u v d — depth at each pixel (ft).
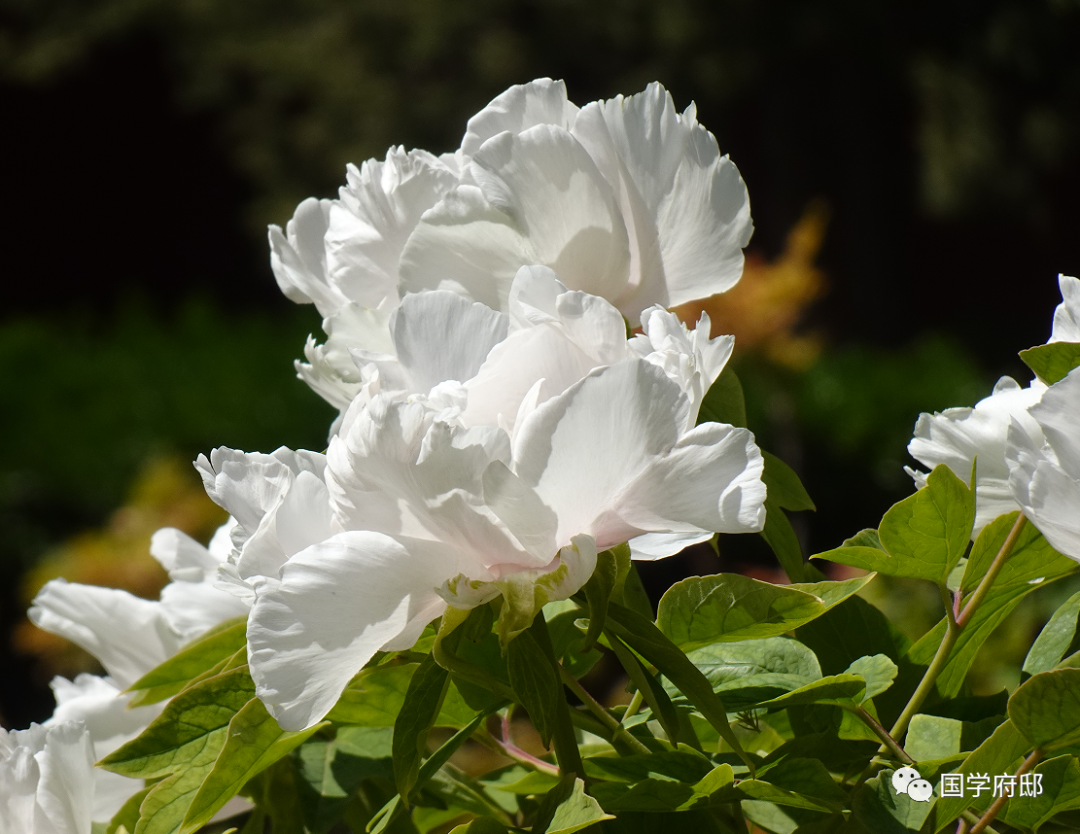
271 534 3.14
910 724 3.44
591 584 3.14
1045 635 3.58
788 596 3.28
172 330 24.11
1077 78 39.88
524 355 3.13
